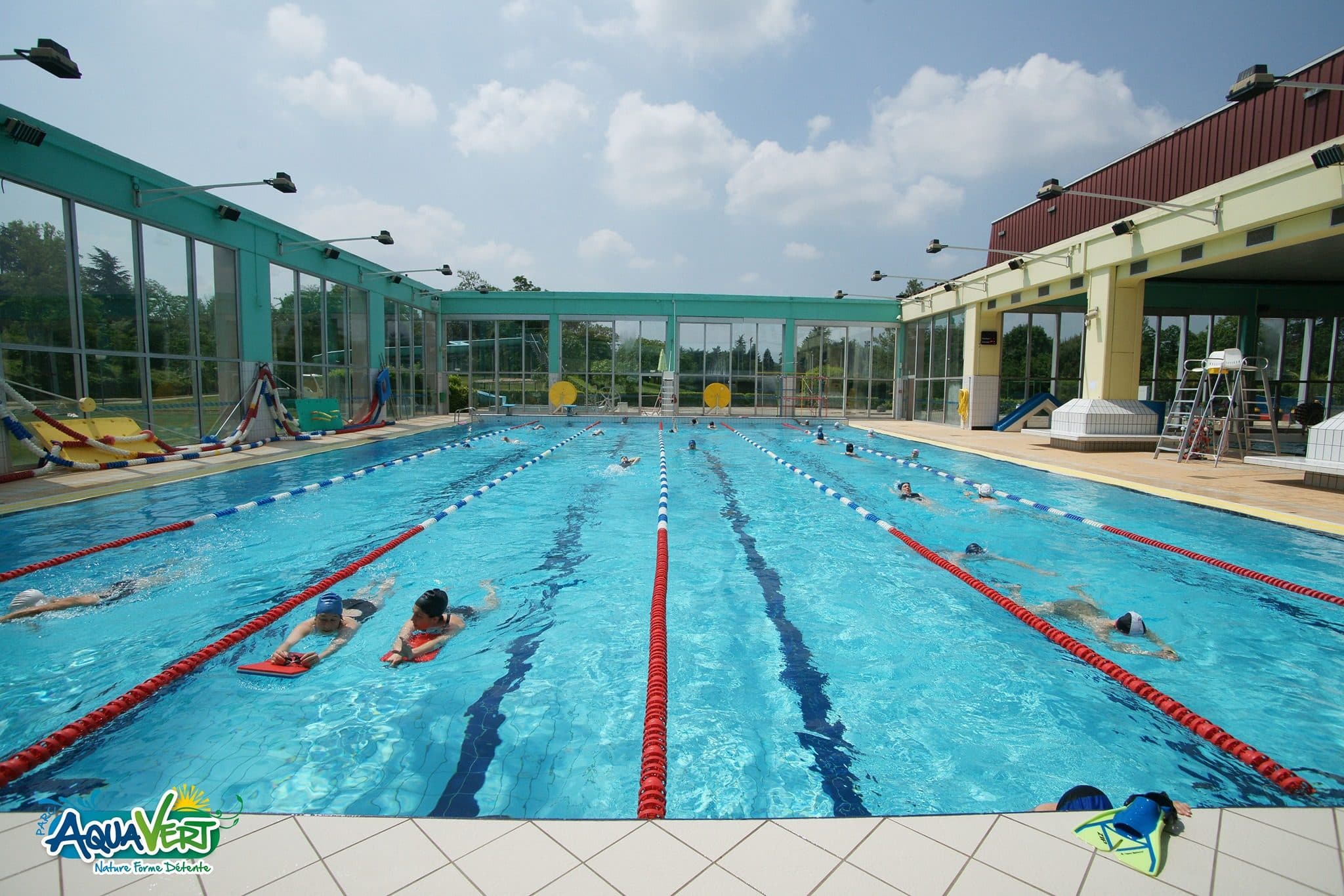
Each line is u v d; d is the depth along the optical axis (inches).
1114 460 410.3
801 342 878.4
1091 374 473.1
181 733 104.7
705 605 167.9
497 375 882.1
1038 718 112.6
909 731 108.3
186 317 426.6
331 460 426.9
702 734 106.4
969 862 65.7
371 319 672.4
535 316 869.8
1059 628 151.6
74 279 349.4
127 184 376.8
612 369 880.9
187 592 171.5
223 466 370.9
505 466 421.7
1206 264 392.2
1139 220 416.5
